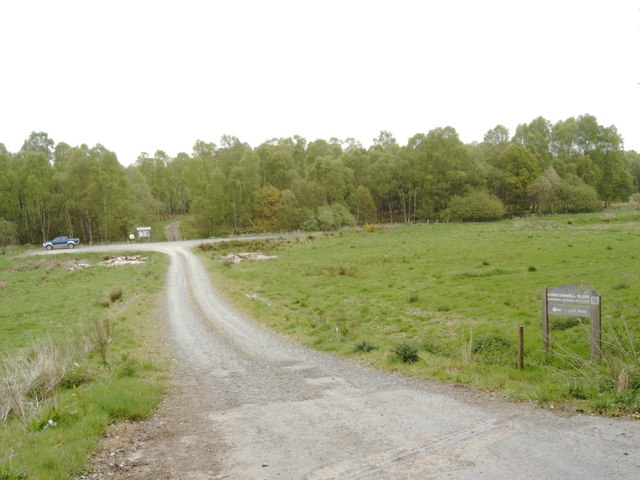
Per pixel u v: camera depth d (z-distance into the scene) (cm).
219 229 9100
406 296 2280
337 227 8819
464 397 828
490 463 533
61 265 5141
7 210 8100
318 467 557
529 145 10750
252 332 1831
